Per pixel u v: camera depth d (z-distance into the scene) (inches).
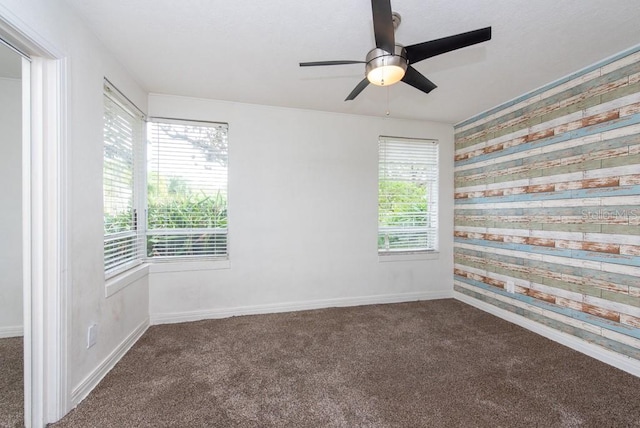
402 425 61.8
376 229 140.3
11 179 96.2
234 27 72.3
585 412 66.1
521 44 79.0
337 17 68.4
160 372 80.4
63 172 61.1
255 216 124.7
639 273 79.4
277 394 71.5
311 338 102.8
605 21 69.4
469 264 140.2
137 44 79.4
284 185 127.9
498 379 78.7
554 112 101.0
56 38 59.2
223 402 68.3
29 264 59.1
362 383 76.4
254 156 124.1
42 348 59.9
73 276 65.2
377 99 118.1
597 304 89.0
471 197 138.8
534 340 101.9
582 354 92.2
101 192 77.8
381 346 97.1
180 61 88.7
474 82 102.1
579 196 93.6
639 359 79.5
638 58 79.3
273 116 126.0
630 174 80.9
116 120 92.1
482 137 132.4
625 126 82.0
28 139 58.2
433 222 149.9
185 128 117.8
